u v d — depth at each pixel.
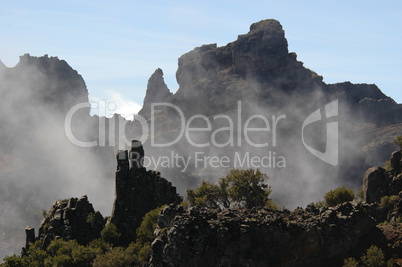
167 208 124.94
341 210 127.06
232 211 127.44
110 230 150.00
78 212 158.25
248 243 120.38
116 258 135.12
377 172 157.75
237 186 155.25
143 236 142.00
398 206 142.38
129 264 134.75
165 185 157.38
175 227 118.75
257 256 120.00
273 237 121.25
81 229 156.12
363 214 126.69
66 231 154.38
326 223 124.06
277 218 123.38
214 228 119.94
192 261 117.50
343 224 124.38
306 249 121.00
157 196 156.62
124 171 158.50
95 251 142.50
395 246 123.69
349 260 119.44
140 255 135.62
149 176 158.75
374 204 144.88
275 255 120.75
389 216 142.12
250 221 122.38
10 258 147.88
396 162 156.88
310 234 121.06
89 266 140.50
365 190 158.62
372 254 120.25
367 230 127.12
